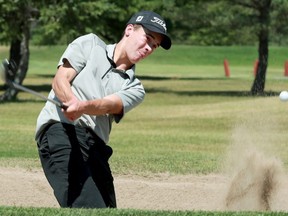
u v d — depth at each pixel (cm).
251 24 6394
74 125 1145
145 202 1847
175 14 7006
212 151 2903
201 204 1833
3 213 1112
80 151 1141
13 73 1069
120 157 2583
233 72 11138
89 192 1127
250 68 12331
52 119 1149
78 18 5303
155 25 1162
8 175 2033
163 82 8562
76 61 1151
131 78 1177
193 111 4806
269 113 4266
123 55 1174
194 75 10250
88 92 1144
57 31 5356
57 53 13425
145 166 2336
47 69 11156
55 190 1128
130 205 1820
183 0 6606
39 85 7856
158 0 6562
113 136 3447
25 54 5616
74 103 1088
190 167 2330
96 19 5500
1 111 4725
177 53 13962
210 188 1970
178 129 3853
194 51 14125
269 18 6300
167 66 12412
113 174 2181
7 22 5362
